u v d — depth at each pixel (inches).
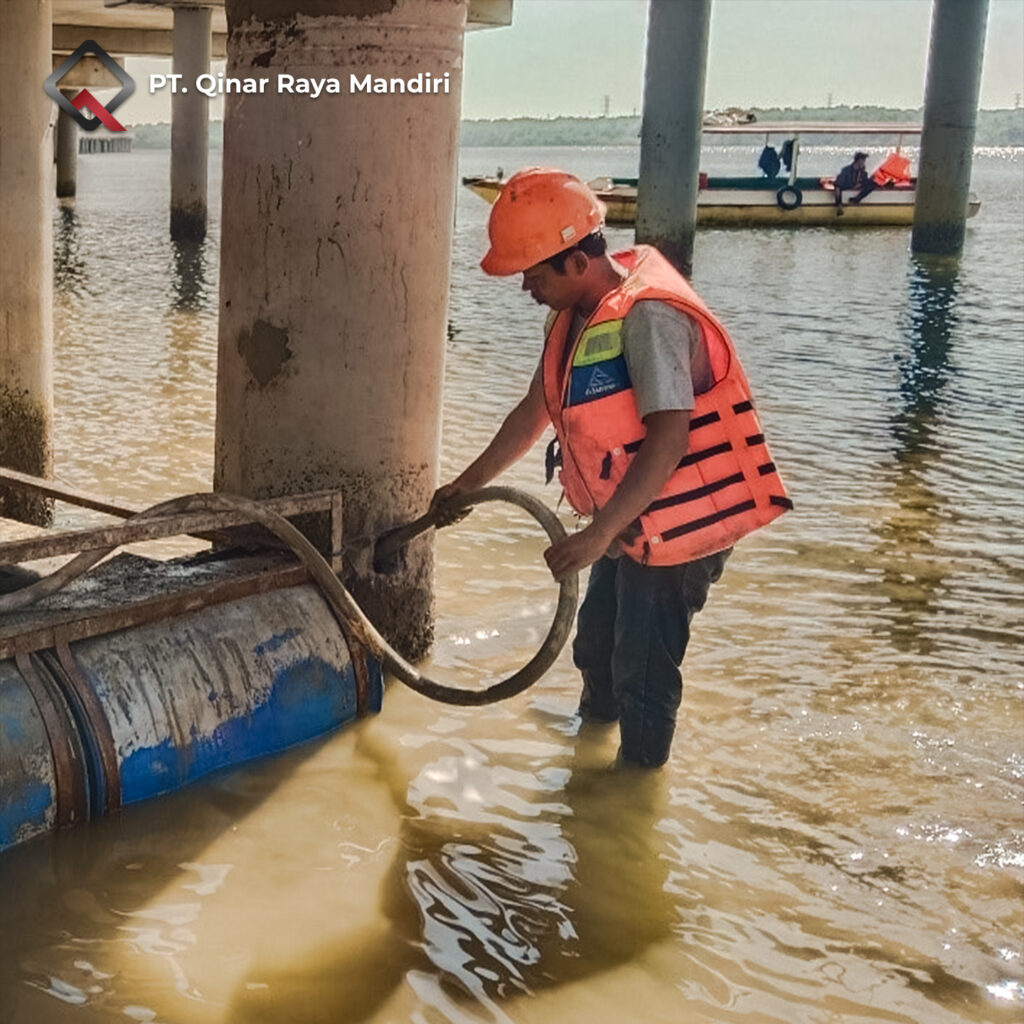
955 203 1024.2
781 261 935.7
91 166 3467.0
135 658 148.9
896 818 155.4
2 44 240.8
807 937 130.9
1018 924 134.6
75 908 128.1
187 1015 113.3
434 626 195.5
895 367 480.4
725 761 168.4
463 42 179.6
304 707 164.9
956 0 994.1
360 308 175.3
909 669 198.2
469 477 172.7
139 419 342.3
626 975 123.3
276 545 175.2
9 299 248.8
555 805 155.4
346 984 119.1
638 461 142.6
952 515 283.3
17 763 136.2
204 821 145.5
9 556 139.4
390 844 144.3
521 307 625.0
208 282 684.7
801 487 303.9
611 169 4232.3
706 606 222.1
